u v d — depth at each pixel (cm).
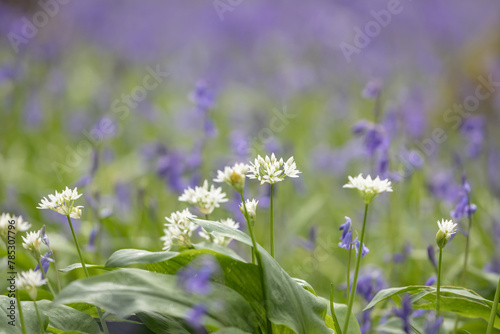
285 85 1409
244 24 1838
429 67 1599
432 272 584
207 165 827
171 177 675
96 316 346
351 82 1549
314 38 1748
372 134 575
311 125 1204
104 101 1124
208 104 645
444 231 322
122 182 725
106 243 602
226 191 674
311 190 901
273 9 1908
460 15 1962
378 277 463
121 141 1035
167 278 293
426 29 1898
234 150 720
